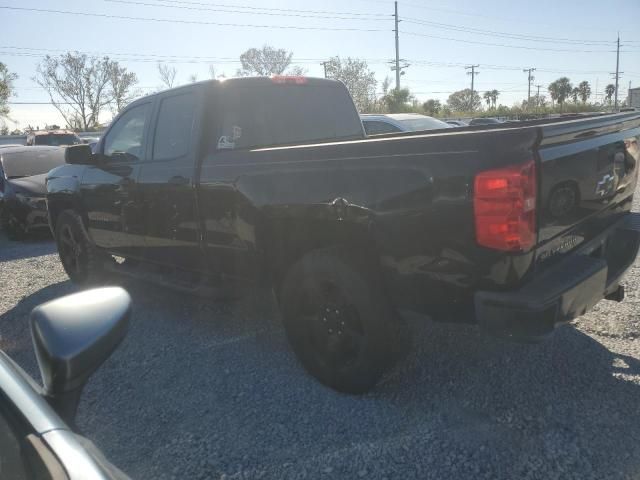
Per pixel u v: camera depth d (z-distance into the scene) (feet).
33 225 30.42
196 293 14.24
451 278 9.29
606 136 11.41
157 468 9.20
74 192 18.89
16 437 4.63
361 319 10.60
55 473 4.20
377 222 9.95
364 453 9.21
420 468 8.74
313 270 11.10
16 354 14.52
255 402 11.12
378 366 10.68
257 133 14.71
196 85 14.12
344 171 10.30
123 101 199.52
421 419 10.12
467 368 11.95
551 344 12.78
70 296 6.09
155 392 11.82
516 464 8.70
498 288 8.90
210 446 9.70
